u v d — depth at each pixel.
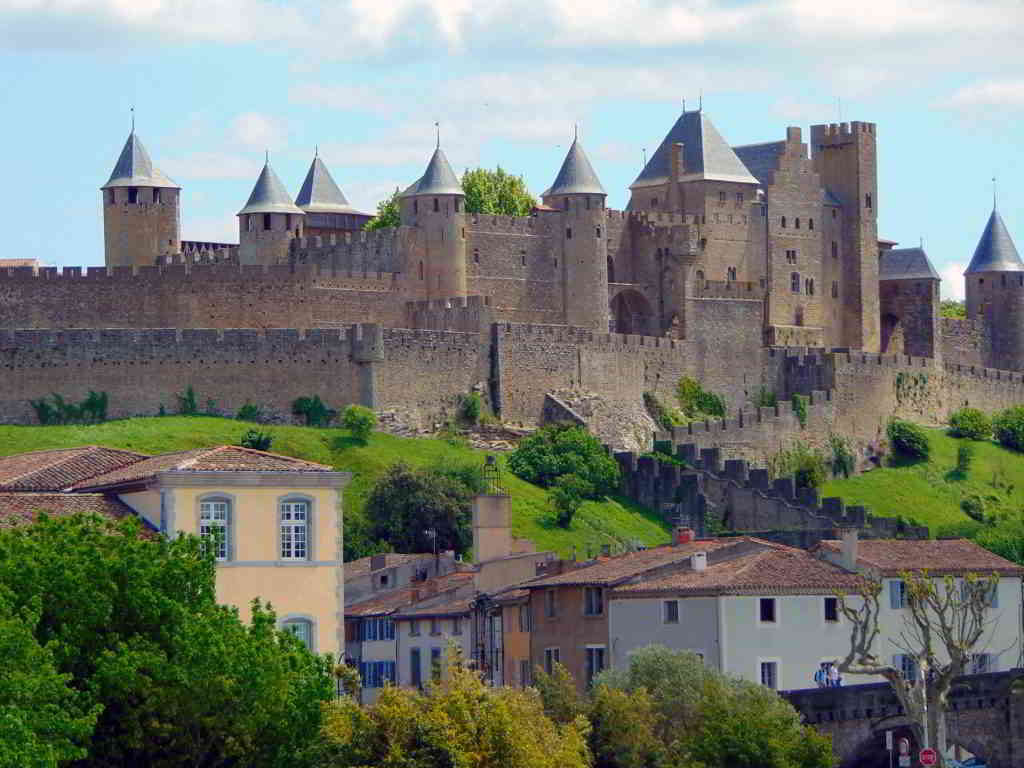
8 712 145.12
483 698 169.38
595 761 186.00
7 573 160.88
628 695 190.38
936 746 184.38
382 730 166.25
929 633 198.50
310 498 187.88
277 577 186.12
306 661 170.12
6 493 189.00
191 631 162.12
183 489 184.00
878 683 199.25
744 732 185.25
